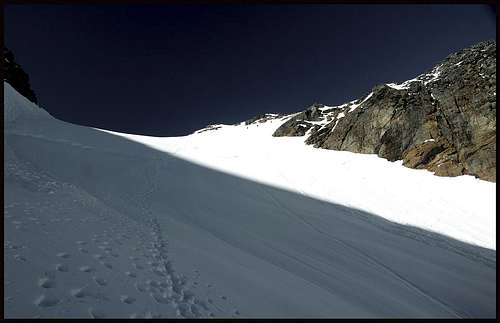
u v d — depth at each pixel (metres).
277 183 23.83
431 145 27.31
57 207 7.70
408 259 12.93
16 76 41.47
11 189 7.98
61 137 22.45
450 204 20.95
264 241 11.57
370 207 20.66
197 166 25.06
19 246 4.90
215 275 6.79
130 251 6.46
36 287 4.08
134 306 4.54
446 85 30.59
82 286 4.50
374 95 35.03
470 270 12.99
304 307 6.57
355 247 13.20
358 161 29.88
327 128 40.31
